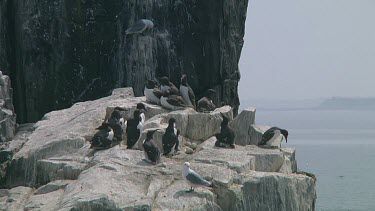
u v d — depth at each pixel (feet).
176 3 125.90
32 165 71.92
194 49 128.06
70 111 86.12
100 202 55.36
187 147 73.72
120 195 57.57
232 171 63.93
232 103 135.54
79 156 69.26
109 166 62.64
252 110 79.05
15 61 122.83
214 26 128.06
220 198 61.41
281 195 65.82
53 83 122.52
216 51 128.98
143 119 72.38
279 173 68.13
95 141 70.03
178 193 59.41
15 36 122.42
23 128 90.12
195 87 128.98
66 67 122.83
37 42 121.49
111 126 72.18
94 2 123.75
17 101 122.93
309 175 74.90
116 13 124.77
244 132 78.23
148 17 125.29
